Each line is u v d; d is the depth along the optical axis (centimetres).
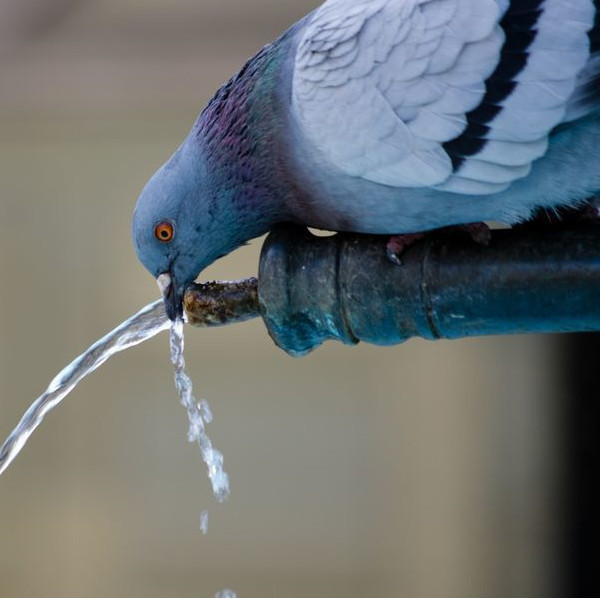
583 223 655
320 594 1182
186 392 758
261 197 721
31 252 1209
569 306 641
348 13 677
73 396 1208
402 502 1180
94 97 1180
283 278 669
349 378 1186
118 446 1208
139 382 1200
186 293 707
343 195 684
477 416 1170
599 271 634
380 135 658
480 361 1170
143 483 1205
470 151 649
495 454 1168
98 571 1210
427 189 662
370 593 1184
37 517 1220
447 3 650
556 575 1159
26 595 1211
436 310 656
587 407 1148
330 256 668
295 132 690
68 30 1221
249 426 1196
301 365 1190
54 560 1217
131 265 1201
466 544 1171
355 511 1188
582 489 1151
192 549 1202
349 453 1185
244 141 712
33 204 1207
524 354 1162
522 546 1163
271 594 1204
